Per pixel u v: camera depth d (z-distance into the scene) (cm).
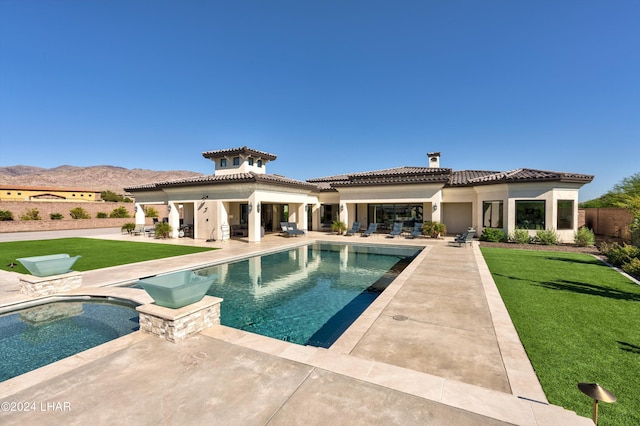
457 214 2431
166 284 594
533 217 1828
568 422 300
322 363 428
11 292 823
